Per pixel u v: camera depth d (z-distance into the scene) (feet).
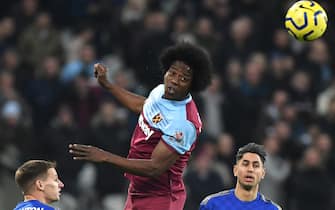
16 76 170.19
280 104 166.81
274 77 173.47
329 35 184.65
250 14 185.06
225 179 153.17
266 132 163.22
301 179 155.74
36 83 169.37
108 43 178.29
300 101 172.65
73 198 153.17
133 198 86.43
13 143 154.40
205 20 176.86
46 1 186.80
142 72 169.37
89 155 80.53
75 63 169.89
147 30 171.01
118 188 155.02
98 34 179.93
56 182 89.04
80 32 180.86
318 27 87.86
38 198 88.07
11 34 177.06
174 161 83.10
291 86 173.78
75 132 156.76
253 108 167.43
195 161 152.25
